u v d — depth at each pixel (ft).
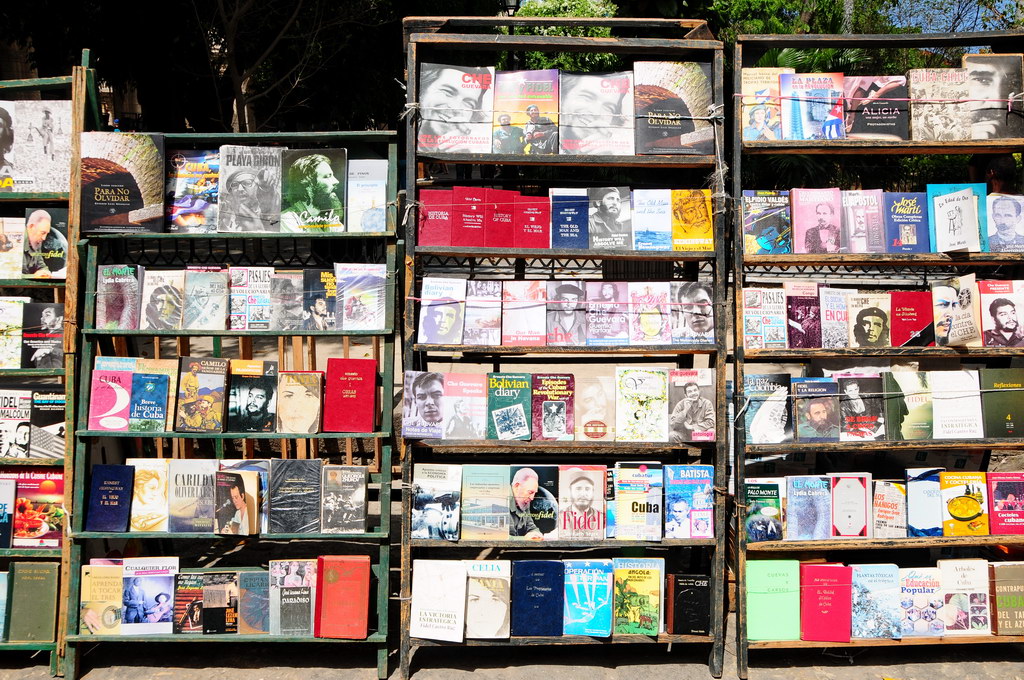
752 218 11.84
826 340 11.78
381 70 47.29
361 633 11.08
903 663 11.80
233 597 11.34
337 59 46.39
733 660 11.82
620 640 11.37
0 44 49.16
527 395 11.48
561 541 11.40
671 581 11.52
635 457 13.85
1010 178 12.62
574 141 11.48
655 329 11.66
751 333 11.78
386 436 11.30
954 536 11.72
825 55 33.37
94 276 11.44
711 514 11.59
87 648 11.63
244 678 11.15
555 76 11.52
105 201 11.33
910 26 41.45
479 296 11.59
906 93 11.75
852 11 44.32
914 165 25.04
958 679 11.35
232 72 39.73
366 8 42.47
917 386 11.85
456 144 11.39
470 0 45.93
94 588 11.25
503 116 11.44
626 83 11.59
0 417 11.57
